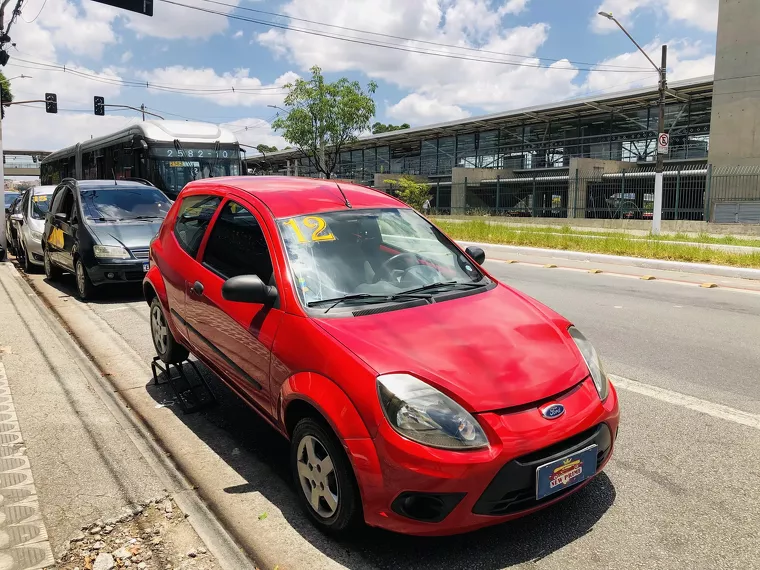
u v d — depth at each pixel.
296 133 29.03
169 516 3.26
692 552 2.92
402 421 2.71
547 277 11.87
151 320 5.64
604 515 3.24
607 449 3.13
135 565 2.85
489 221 31.55
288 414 3.31
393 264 3.89
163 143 15.98
